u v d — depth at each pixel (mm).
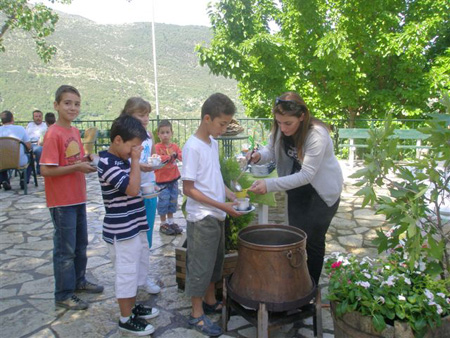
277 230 2527
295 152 2578
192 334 2441
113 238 2359
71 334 2461
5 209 5582
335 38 8844
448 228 2869
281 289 2143
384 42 9656
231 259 2840
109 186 2338
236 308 2367
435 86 9648
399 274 2105
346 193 6223
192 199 2391
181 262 2959
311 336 2418
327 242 4082
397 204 1913
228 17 9828
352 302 1947
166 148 4363
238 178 2867
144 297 2924
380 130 2068
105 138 9195
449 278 2057
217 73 10172
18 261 3684
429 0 9578
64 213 2648
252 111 11352
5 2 13141
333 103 10664
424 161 1926
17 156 6383
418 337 1795
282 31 10438
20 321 2615
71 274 2760
